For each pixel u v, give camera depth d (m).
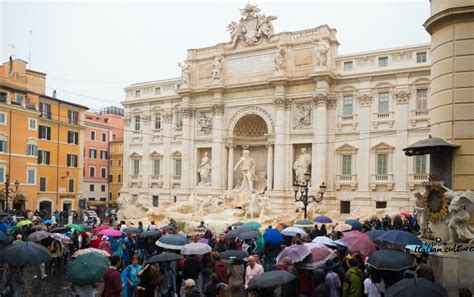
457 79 18.36
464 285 16.73
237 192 50.62
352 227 24.44
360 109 47.41
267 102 51.91
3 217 32.75
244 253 15.30
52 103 62.03
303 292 13.92
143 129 62.78
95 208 75.06
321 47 47.66
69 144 64.75
